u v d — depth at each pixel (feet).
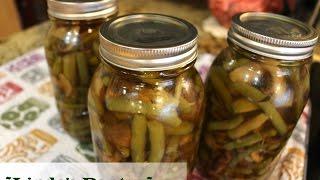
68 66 1.11
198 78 0.93
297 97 0.93
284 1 1.82
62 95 1.18
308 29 0.92
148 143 0.87
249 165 1.03
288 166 1.17
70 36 1.07
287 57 0.86
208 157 1.10
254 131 0.96
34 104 1.42
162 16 0.95
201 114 0.94
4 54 1.75
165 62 0.79
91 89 0.93
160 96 0.84
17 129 1.29
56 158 1.18
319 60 1.54
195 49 0.86
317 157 1.67
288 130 0.97
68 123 1.24
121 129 0.87
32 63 1.68
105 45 0.81
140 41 0.82
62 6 1.03
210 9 2.01
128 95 0.84
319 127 1.76
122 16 0.94
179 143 0.90
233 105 0.96
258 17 0.99
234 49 0.94
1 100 1.43
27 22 2.72
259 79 0.91
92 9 1.03
